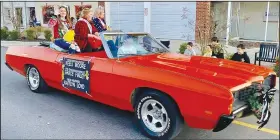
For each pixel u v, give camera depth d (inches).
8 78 295.0
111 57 175.9
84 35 215.0
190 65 164.1
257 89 150.9
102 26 251.3
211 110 131.0
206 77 142.9
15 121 182.4
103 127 174.4
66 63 195.6
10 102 217.9
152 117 156.9
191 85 136.8
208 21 499.5
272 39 549.6
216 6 546.6
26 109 203.5
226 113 127.6
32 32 679.7
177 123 146.1
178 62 170.7
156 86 147.3
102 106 211.0
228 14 529.0
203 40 415.5
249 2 555.5
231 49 464.1
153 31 596.7
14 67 252.7
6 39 700.7
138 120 161.9
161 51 206.4
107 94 171.0
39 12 823.7
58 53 208.2
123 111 201.3
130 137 160.6
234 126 176.9
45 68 217.8
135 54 189.2
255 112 151.0
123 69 162.2
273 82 169.8
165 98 146.8
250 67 168.4
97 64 175.2
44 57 218.2
